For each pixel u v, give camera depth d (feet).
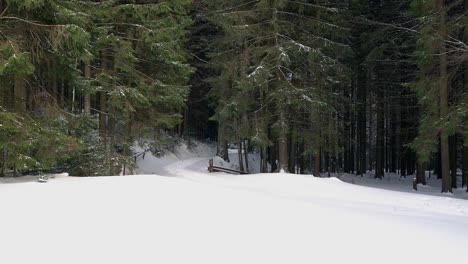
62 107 48.39
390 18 92.63
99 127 56.90
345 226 24.31
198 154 111.34
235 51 73.67
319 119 69.67
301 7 67.36
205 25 98.07
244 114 70.23
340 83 74.54
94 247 17.81
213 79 75.25
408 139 102.17
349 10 81.56
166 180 39.42
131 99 54.90
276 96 65.26
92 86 51.44
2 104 40.34
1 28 38.01
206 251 18.06
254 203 30.66
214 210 26.76
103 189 31.94
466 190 74.13
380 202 42.04
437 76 60.75
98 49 51.55
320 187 52.47
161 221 22.85
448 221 28.81
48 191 29.76
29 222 21.04
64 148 41.22
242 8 72.18
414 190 72.49
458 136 83.82
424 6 59.00
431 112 59.67
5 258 16.07
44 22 40.96
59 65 44.52
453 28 56.54
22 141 37.40
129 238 19.33
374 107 110.73
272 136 77.92
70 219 22.13
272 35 67.21
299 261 17.40
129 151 64.64
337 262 17.52
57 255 16.65
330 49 69.56
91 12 48.75
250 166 105.19
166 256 17.15
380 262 17.78
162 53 54.80
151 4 53.26
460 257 18.83
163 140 65.05
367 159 142.82
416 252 19.43
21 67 35.73
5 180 39.24
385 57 92.84
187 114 116.88
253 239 20.31
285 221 24.79
